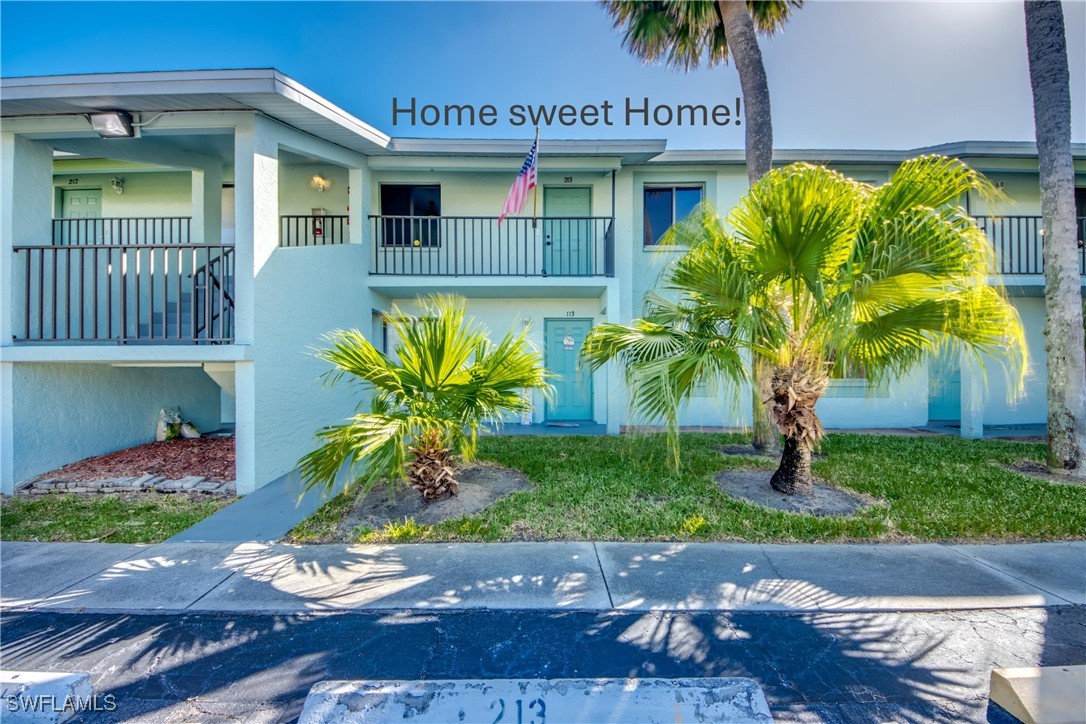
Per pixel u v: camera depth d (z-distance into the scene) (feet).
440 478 17.46
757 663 8.96
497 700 7.93
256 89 18.86
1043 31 21.95
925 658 9.09
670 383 15.44
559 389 35.94
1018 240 31.35
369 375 16.11
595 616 10.52
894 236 14.02
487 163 31.35
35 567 12.96
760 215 15.39
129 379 25.75
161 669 8.89
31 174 21.61
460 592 11.48
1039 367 36.35
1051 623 10.20
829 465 22.34
